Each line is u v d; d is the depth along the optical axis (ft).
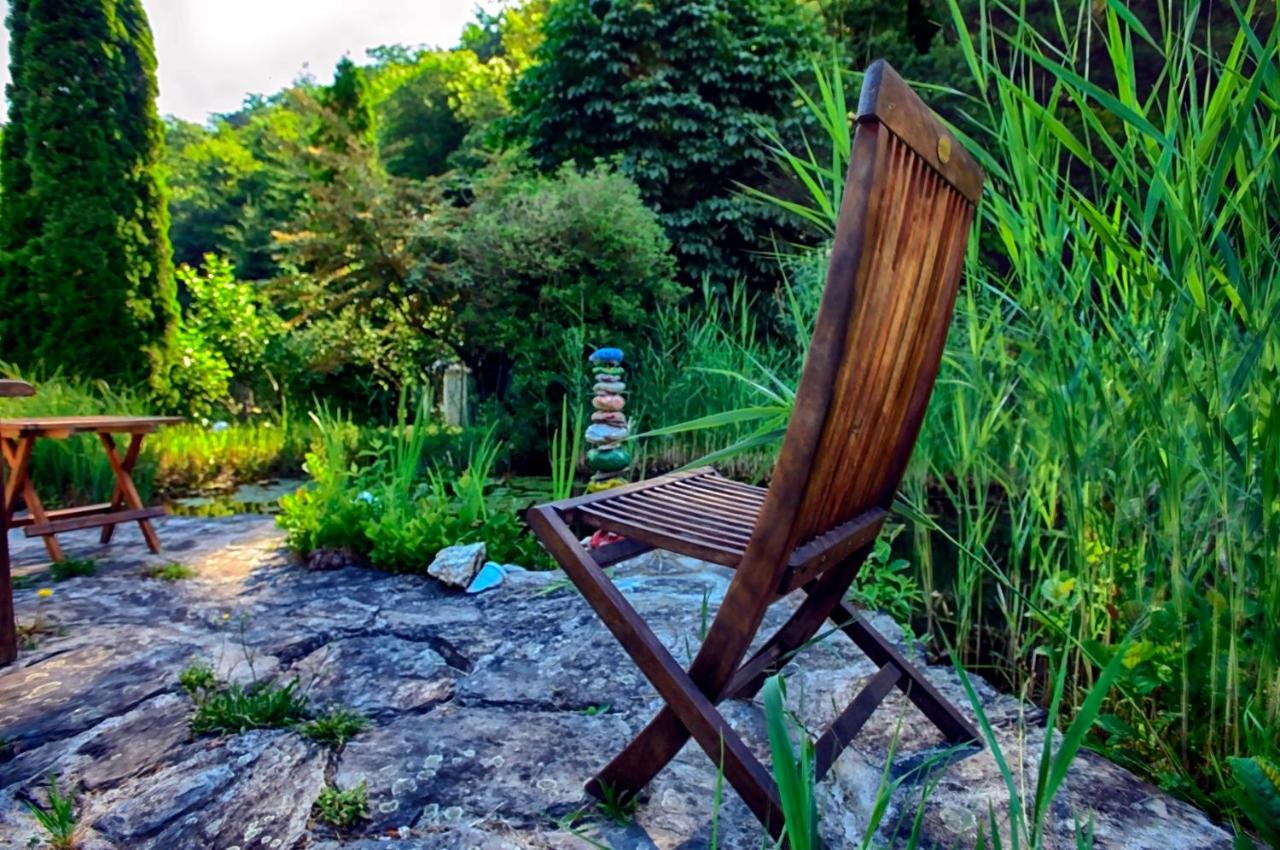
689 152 24.49
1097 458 4.69
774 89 24.89
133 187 19.35
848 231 2.76
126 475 9.24
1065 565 7.11
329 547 8.87
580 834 3.60
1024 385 6.04
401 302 20.86
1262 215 3.83
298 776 4.18
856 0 20.10
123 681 5.41
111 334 18.88
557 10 25.95
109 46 18.70
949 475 11.40
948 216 3.54
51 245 18.15
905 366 3.66
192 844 3.58
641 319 18.28
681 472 5.47
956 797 4.05
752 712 4.97
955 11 4.65
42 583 7.89
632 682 5.50
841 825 3.81
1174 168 4.13
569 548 3.75
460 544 8.89
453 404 24.09
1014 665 5.89
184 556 9.19
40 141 18.11
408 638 6.39
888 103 2.70
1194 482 4.50
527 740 4.63
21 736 4.59
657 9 24.49
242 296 25.09
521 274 18.58
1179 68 4.35
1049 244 4.64
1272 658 3.82
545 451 18.01
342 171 20.43
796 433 3.01
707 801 3.99
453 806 3.90
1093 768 4.35
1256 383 3.89
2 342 18.29
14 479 7.98
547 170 26.45
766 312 20.92
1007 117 4.54
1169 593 4.77
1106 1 4.05
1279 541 3.72
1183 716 4.21
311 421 21.22
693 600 7.44
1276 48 3.46
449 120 47.03
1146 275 3.97
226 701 4.95
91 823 3.74
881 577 7.41
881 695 4.35
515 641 6.33
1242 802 3.09
